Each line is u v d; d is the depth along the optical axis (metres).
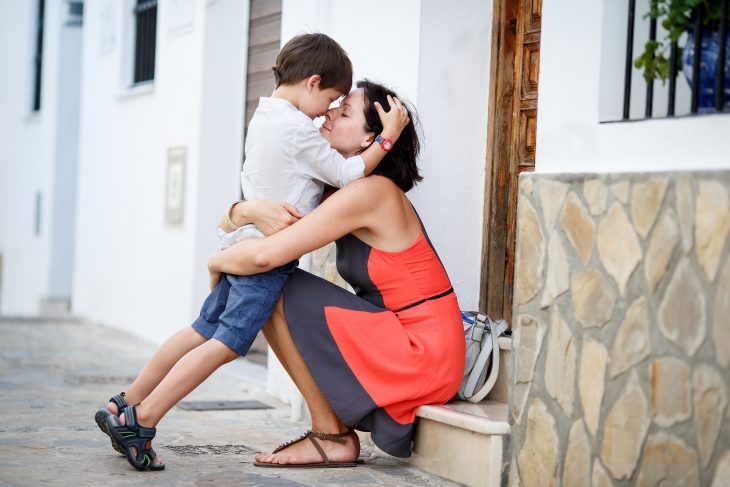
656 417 2.68
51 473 3.18
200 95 6.75
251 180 3.50
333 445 3.48
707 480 2.54
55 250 10.88
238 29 6.61
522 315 3.15
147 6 8.35
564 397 2.98
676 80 3.07
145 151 7.89
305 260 4.57
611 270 2.82
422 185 4.05
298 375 3.44
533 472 3.09
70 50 10.84
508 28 4.13
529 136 4.05
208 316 3.48
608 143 2.97
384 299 3.47
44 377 5.52
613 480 2.80
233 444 3.85
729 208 2.49
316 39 3.49
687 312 2.60
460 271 4.17
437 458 3.41
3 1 13.84
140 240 7.91
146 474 3.23
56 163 10.87
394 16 4.21
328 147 3.42
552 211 3.03
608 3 3.02
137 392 3.44
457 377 3.45
